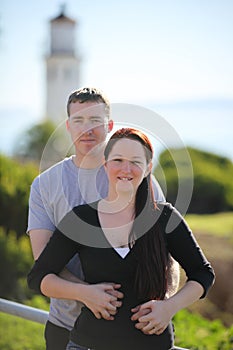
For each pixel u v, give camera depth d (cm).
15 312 390
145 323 279
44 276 290
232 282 827
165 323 280
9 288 829
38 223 320
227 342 481
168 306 281
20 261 853
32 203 324
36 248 318
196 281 289
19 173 953
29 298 817
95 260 287
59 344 330
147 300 286
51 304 335
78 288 284
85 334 287
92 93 306
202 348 471
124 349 281
